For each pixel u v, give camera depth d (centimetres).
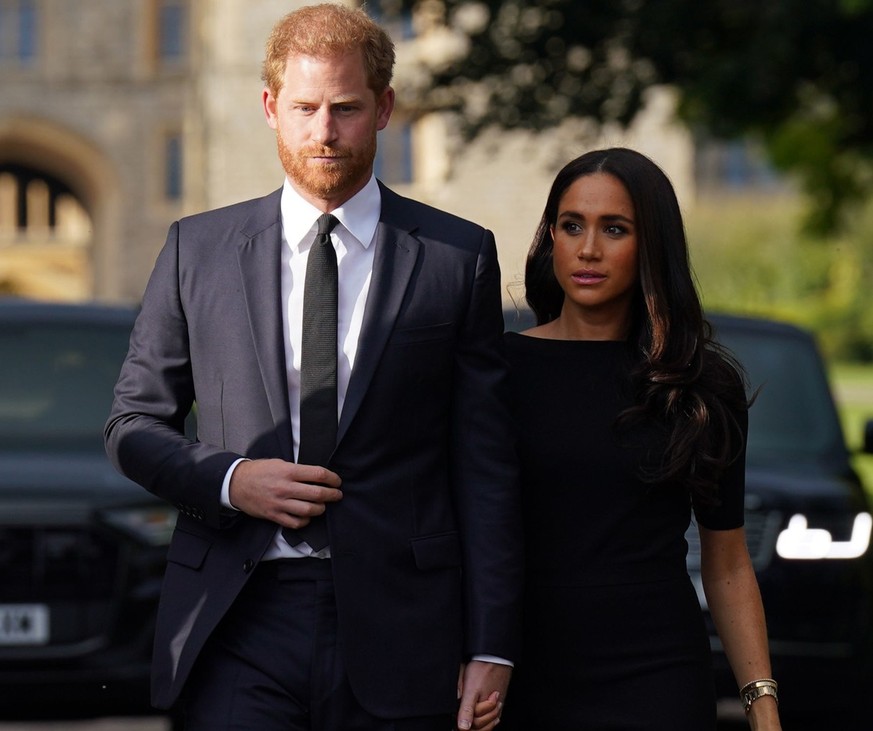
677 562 1038
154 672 991
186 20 13788
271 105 1005
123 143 13862
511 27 4550
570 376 1052
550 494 1031
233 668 983
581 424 1036
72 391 1928
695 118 4578
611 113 4594
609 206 1048
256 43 11825
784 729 1941
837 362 13412
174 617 989
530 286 1139
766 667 1076
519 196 11644
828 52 4147
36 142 13912
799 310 13650
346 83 962
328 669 973
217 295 995
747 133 4581
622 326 1077
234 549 979
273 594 981
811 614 1848
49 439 1859
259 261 996
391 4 4766
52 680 1722
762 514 1866
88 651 1728
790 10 3956
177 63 13812
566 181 1066
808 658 1842
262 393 979
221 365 988
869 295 13450
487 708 986
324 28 965
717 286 14138
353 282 1003
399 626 977
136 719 1973
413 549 983
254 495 956
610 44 4466
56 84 13838
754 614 1084
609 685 1016
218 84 11856
